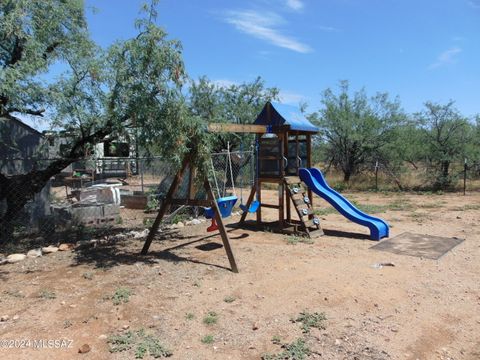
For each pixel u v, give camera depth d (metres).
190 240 8.07
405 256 6.72
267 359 3.52
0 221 8.24
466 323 4.22
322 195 8.83
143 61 6.61
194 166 6.58
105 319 4.34
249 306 4.66
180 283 5.45
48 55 7.55
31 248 7.57
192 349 3.72
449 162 17.27
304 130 8.88
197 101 7.66
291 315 4.40
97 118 7.41
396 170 18.70
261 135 9.05
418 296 4.94
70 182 18.94
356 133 18.09
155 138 6.68
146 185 18.64
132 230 9.16
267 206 9.12
